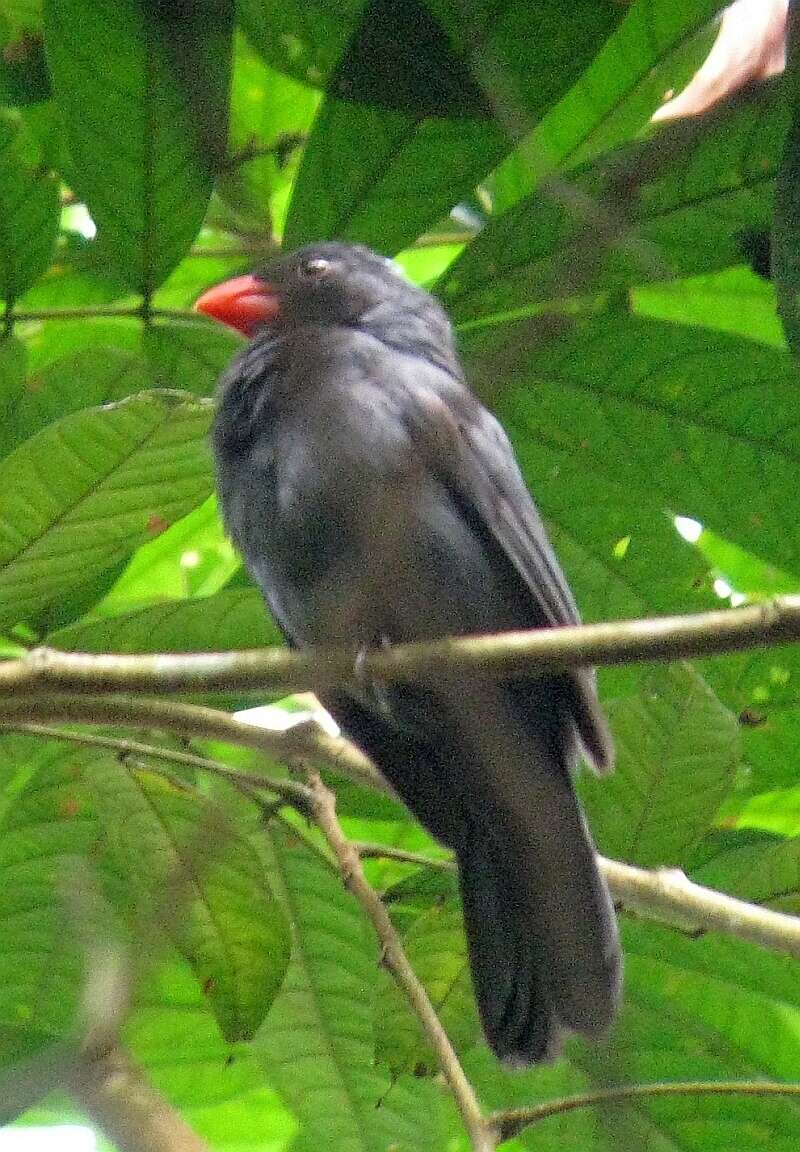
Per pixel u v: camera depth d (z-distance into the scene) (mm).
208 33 6652
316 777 8703
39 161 9703
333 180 8961
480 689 8875
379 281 10242
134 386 9008
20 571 7703
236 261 11484
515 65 8391
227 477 9336
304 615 9094
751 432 9164
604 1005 8414
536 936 8688
